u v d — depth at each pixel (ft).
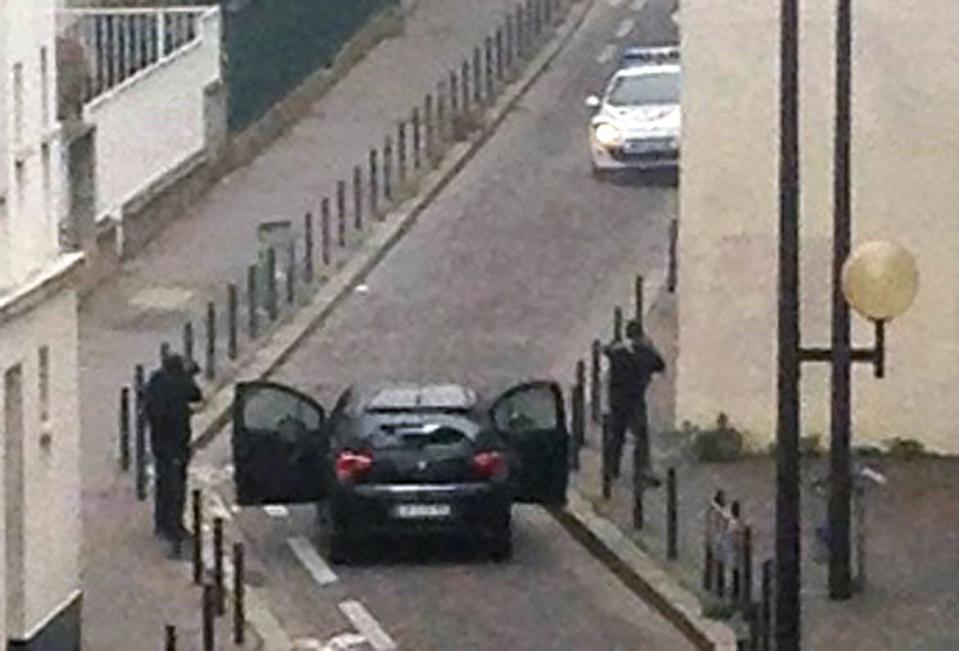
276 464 158.71
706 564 145.18
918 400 179.22
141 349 205.87
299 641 138.72
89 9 253.44
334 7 300.81
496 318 216.95
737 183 179.83
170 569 151.43
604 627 142.00
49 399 128.77
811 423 178.40
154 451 155.74
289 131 278.26
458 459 153.69
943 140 177.88
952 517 161.99
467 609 146.00
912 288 115.14
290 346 207.62
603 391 188.75
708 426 180.86
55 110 144.15
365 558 157.69
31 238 127.54
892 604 140.77
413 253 236.84
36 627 126.21
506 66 303.27
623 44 320.09
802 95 178.40
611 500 167.12
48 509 128.47
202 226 244.83
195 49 256.11
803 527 157.28
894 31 177.78
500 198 255.50
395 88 295.48
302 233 239.09
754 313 180.04
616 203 252.83
